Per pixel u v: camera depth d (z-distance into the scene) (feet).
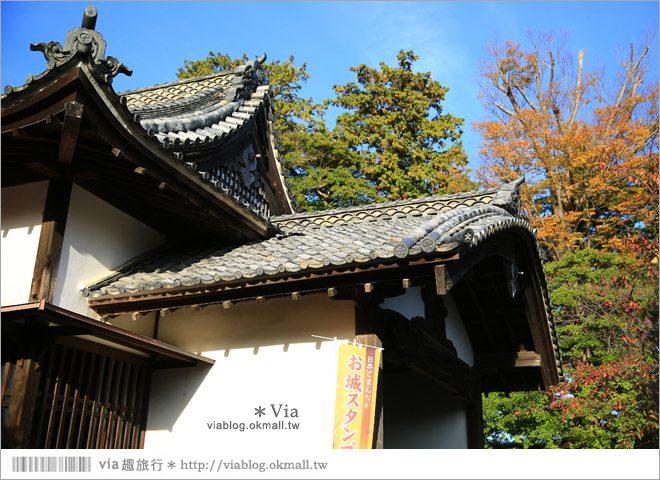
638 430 34.68
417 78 77.20
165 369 23.20
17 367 18.02
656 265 28.35
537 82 68.23
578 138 57.16
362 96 76.07
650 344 31.04
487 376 34.63
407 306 25.21
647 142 55.47
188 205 22.85
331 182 68.08
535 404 41.73
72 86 16.71
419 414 31.60
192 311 23.86
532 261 26.68
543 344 30.42
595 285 42.83
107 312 21.81
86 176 21.03
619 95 61.87
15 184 21.58
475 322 32.73
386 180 69.31
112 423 20.88
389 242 22.22
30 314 16.99
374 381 19.04
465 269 19.51
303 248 23.53
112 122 17.94
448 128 74.54
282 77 79.61
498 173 62.28
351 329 20.68
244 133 31.32
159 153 19.97
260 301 20.59
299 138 71.00
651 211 41.45
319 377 20.59
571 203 59.26
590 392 37.24
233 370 22.07
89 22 17.70
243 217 24.91
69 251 20.81
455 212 21.43
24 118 17.52
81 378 19.70
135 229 24.61
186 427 21.91
